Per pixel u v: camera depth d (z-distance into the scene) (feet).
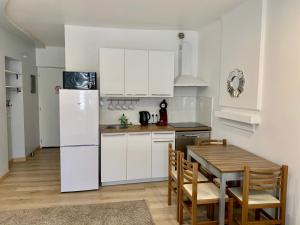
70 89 11.34
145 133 12.63
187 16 11.76
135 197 11.30
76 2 9.81
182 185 8.89
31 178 13.65
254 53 9.36
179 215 9.01
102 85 12.57
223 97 11.65
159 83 13.29
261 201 7.54
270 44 8.67
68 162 11.56
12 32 14.60
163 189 12.23
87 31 13.47
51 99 20.30
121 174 12.55
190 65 14.97
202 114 14.43
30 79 18.24
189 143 13.15
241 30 10.18
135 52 12.85
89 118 11.57
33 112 18.89
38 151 19.56
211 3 10.00
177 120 15.17
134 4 10.06
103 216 9.57
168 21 12.58
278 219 7.68
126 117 14.37
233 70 10.78
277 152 8.32
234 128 11.01
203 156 9.05
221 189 7.59
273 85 8.52
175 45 14.65
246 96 9.87
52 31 14.55
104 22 12.65
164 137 12.87
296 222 7.55
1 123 13.32
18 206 10.34
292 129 7.68
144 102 14.55
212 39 13.08
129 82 12.90
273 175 7.45
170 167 10.42
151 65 13.12
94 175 11.90
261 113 9.15
